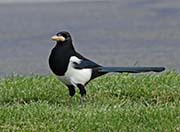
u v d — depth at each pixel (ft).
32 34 85.66
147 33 85.76
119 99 46.19
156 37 82.99
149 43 79.61
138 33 85.92
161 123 39.55
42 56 72.90
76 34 85.87
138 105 43.27
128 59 71.15
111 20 95.55
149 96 46.96
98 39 82.43
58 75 42.42
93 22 94.27
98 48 77.30
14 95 46.65
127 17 97.25
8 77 52.01
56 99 45.98
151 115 40.63
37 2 112.78
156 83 49.16
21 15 100.78
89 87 47.93
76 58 41.91
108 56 72.84
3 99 46.14
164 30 87.20
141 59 71.20
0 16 100.42
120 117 40.29
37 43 80.12
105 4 109.50
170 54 73.26
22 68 66.90
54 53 41.98
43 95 46.65
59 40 41.86
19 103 45.68
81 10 104.63
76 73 41.96
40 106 42.45
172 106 42.78
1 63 69.41
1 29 89.61
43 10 105.19
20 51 75.82
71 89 43.60
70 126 39.22
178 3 106.22
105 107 42.55
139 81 49.34
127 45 78.69
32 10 105.40
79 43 80.33
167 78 50.16
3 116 40.50
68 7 107.96
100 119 39.81
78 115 40.50
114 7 106.11
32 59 71.31
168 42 80.02
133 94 47.42
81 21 95.14
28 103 45.47
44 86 48.26
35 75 54.54
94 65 42.55
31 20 96.48
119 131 38.75
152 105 44.06
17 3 111.86
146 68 43.37
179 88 47.96
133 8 104.37
